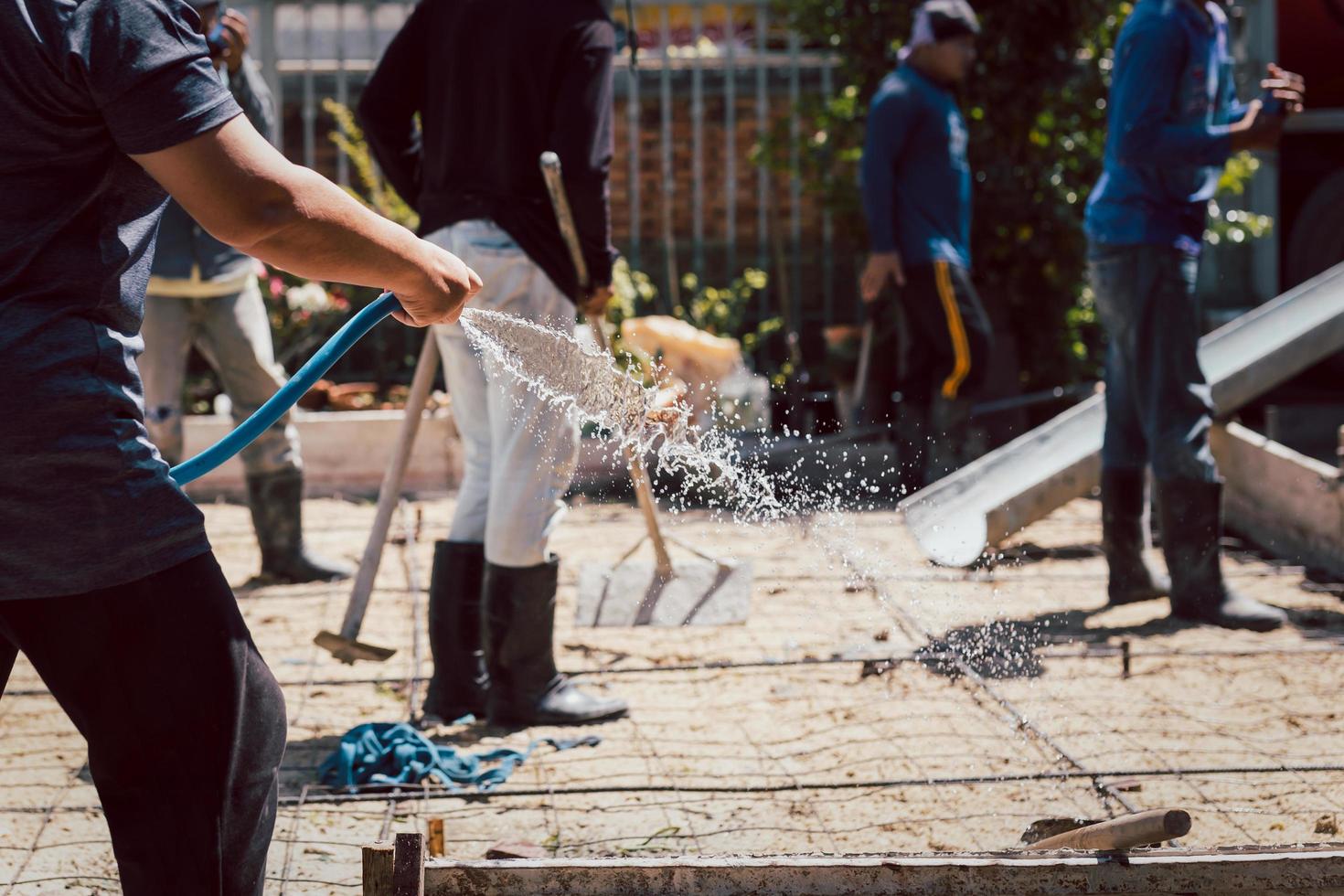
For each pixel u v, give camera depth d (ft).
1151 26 14.20
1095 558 18.02
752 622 14.58
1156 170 14.47
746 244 30.35
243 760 5.52
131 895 5.47
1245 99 28.99
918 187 20.10
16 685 12.66
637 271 29.76
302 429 23.25
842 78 27.68
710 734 11.11
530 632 11.34
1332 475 16.75
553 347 7.87
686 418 8.64
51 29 4.86
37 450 5.02
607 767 10.37
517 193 10.99
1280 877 6.32
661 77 29.81
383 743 10.55
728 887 6.24
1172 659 12.96
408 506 21.76
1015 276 25.93
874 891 6.25
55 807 9.51
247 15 28.66
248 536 19.92
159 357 16.26
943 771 10.10
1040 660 12.97
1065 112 25.53
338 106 28.12
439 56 11.28
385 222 5.69
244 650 5.52
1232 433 18.52
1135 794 9.56
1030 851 6.51
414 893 6.09
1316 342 17.46
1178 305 14.44
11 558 5.13
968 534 16.66
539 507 11.20
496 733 11.30
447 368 11.77
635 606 14.71
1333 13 28.68
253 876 5.69
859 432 22.72
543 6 10.85
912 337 20.72
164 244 15.78
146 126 4.98
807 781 9.97
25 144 4.95
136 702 5.34
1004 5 24.70
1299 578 16.51
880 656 12.69
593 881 6.22
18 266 5.04
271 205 5.23
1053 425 18.67
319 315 25.82
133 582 5.27
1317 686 12.10
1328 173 29.35
